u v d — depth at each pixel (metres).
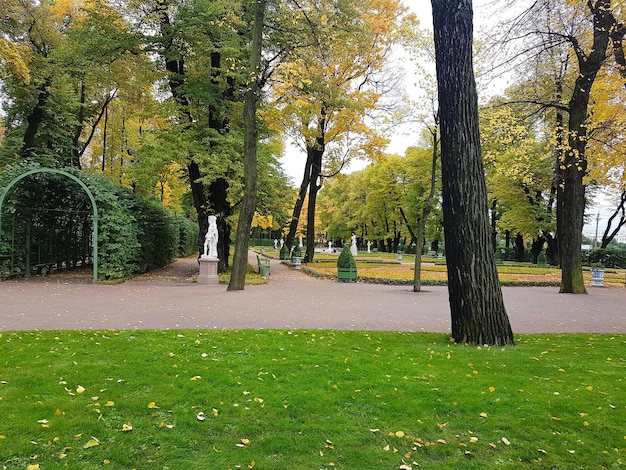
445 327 8.88
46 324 8.16
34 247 18.44
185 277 19.92
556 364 5.88
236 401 4.37
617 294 16.09
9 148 24.59
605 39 13.12
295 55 15.30
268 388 4.72
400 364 5.71
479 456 3.48
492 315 7.12
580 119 14.38
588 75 13.39
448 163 7.18
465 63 7.03
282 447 3.49
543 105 14.73
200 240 19.75
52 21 21.80
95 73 19.41
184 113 17.83
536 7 10.30
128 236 17.09
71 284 15.54
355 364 5.66
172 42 17.77
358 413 4.17
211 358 5.82
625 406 4.43
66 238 21.44
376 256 40.69
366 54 20.97
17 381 4.74
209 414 4.07
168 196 39.06
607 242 36.81
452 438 3.75
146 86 22.30
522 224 32.62
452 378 5.16
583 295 15.62
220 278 17.83
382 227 54.72
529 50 11.09
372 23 20.67
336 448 3.51
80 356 5.77
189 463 3.23
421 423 3.96
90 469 3.12
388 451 3.48
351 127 22.77
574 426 3.98
